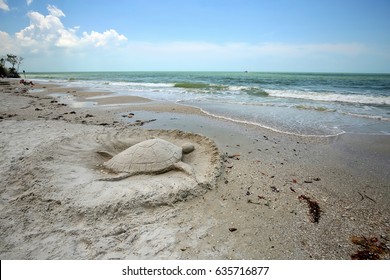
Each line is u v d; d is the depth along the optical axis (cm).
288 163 523
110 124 843
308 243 296
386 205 371
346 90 1884
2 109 1080
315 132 749
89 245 286
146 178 427
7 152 542
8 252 274
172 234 305
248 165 507
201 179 416
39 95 1680
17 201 359
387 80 3325
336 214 351
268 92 1773
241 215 346
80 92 1881
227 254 280
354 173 475
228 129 781
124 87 2397
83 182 401
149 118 944
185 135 637
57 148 535
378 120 890
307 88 2108
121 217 331
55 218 326
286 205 371
